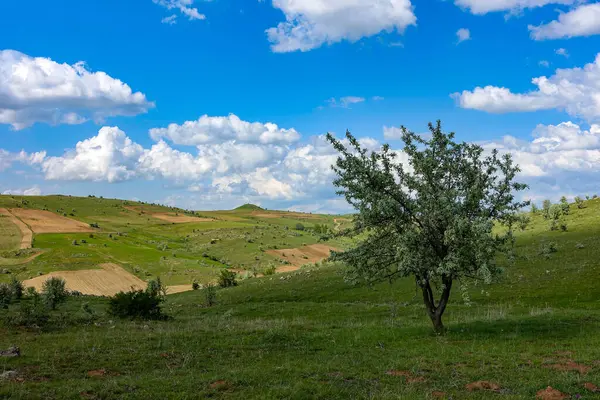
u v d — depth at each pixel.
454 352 16.78
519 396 10.95
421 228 20.64
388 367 14.79
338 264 67.94
